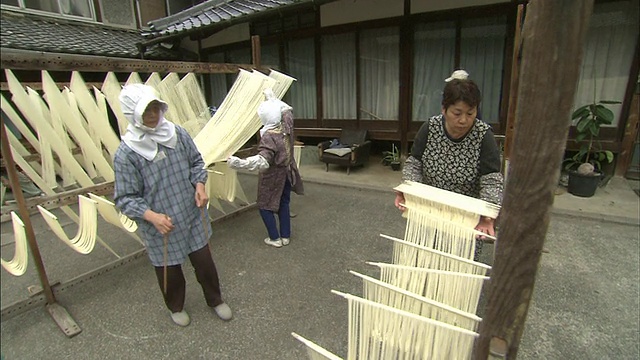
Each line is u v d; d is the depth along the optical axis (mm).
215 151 2717
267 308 2213
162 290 1993
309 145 6824
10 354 1905
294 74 6309
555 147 614
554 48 566
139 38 6832
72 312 2234
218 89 7691
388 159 5629
